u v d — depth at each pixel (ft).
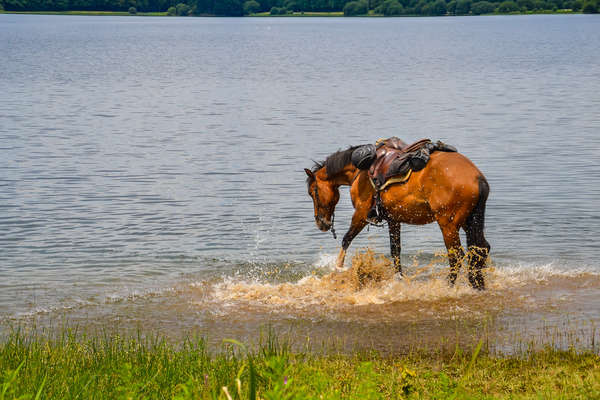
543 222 54.65
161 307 38.27
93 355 29.78
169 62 284.61
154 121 119.24
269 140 99.35
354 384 25.34
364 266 40.65
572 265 43.91
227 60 295.89
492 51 337.11
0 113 128.88
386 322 34.76
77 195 67.21
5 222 57.72
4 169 79.10
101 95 162.71
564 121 111.24
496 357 29.19
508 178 71.46
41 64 269.64
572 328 32.71
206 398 22.53
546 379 26.25
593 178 70.23
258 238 52.75
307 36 540.93
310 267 45.60
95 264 46.70
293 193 67.77
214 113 129.39
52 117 123.95
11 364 27.89
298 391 20.31
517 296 37.81
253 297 39.50
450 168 36.17
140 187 70.74
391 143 39.88
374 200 40.11
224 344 32.50
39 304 39.19
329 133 104.99
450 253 36.73
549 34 515.50
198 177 75.31
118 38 507.71
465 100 144.77
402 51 350.02
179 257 48.06
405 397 24.40
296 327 34.60
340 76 213.25
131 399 21.98
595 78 190.08
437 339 32.01
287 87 179.93
